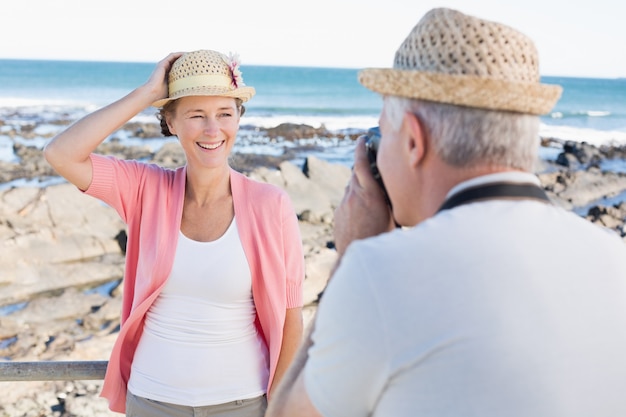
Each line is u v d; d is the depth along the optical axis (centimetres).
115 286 1045
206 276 222
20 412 583
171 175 237
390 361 104
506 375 100
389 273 106
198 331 222
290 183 1631
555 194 1872
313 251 1102
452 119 113
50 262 1093
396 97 122
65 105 4806
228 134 231
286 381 126
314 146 2789
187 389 220
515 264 105
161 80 235
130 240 234
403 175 123
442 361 102
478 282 104
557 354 102
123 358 234
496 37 114
